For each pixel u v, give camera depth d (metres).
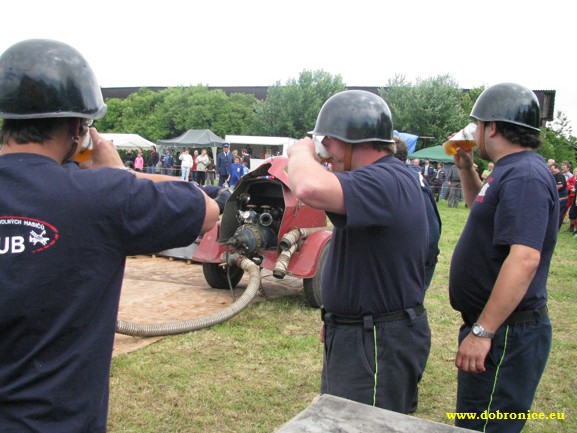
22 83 1.29
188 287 6.65
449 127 38.91
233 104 49.41
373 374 2.18
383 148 2.18
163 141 31.31
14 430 1.22
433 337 5.27
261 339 4.92
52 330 1.25
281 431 1.47
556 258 10.38
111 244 1.31
